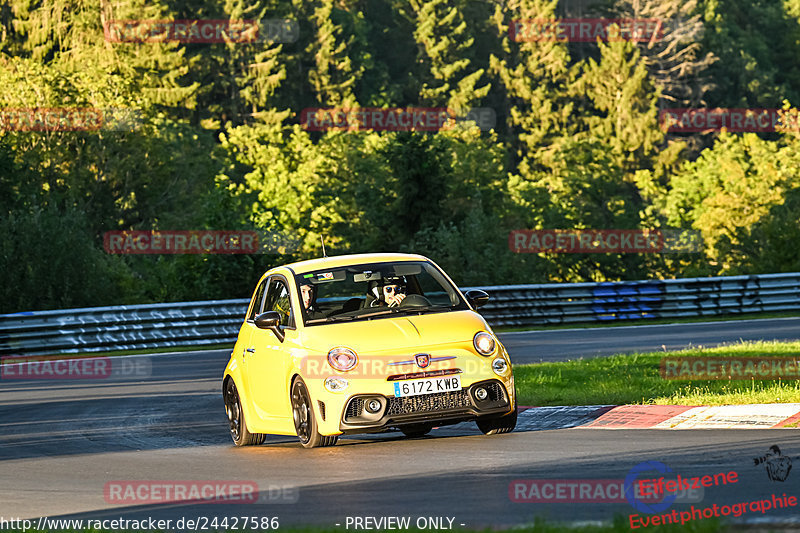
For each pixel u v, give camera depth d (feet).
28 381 249.14
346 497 95.76
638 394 154.20
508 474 101.04
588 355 246.47
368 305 135.44
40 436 158.81
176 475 115.55
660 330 318.65
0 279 535.19
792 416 124.16
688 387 159.12
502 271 637.71
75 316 321.52
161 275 602.03
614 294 370.73
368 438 137.39
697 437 116.98
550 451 113.29
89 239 570.05
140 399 203.92
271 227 565.12
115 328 326.03
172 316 333.62
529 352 262.88
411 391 121.08
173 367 268.62
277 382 130.82
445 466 107.86
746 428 121.49
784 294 384.47
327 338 125.18
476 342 124.88
